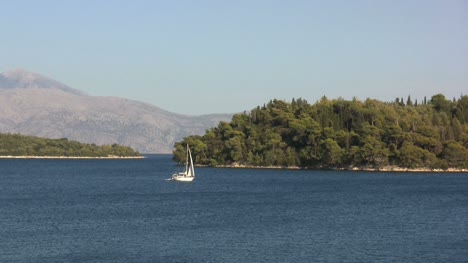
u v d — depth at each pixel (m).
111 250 109.38
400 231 132.50
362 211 174.50
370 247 112.69
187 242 117.69
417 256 104.81
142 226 140.00
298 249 110.81
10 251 108.25
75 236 124.56
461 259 102.38
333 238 122.75
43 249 110.12
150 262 99.50
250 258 102.88
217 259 101.94
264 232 130.75
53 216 160.25
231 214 166.00
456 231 132.38
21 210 176.62
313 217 159.12
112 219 153.50
